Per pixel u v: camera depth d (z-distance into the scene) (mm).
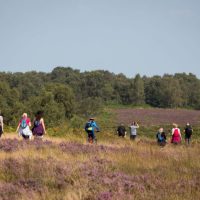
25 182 29891
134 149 51688
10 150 47062
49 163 35625
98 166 35250
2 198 25969
